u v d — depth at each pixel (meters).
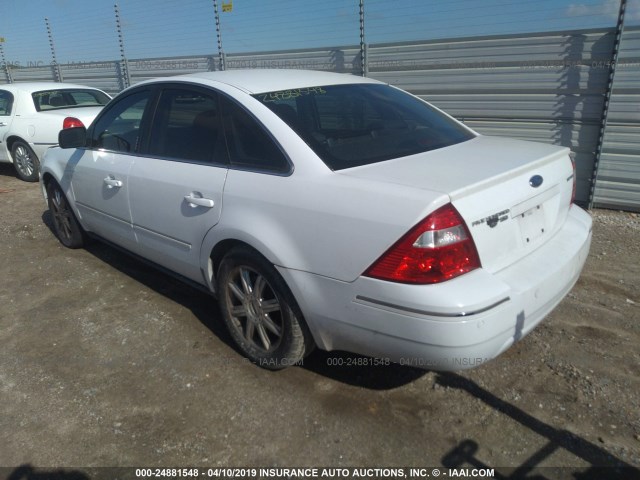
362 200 2.31
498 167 2.51
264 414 2.67
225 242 2.97
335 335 2.54
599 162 5.79
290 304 2.69
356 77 3.67
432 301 2.12
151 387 2.91
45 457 2.46
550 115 6.03
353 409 2.68
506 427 2.52
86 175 4.17
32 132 7.71
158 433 2.57
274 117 2.82
